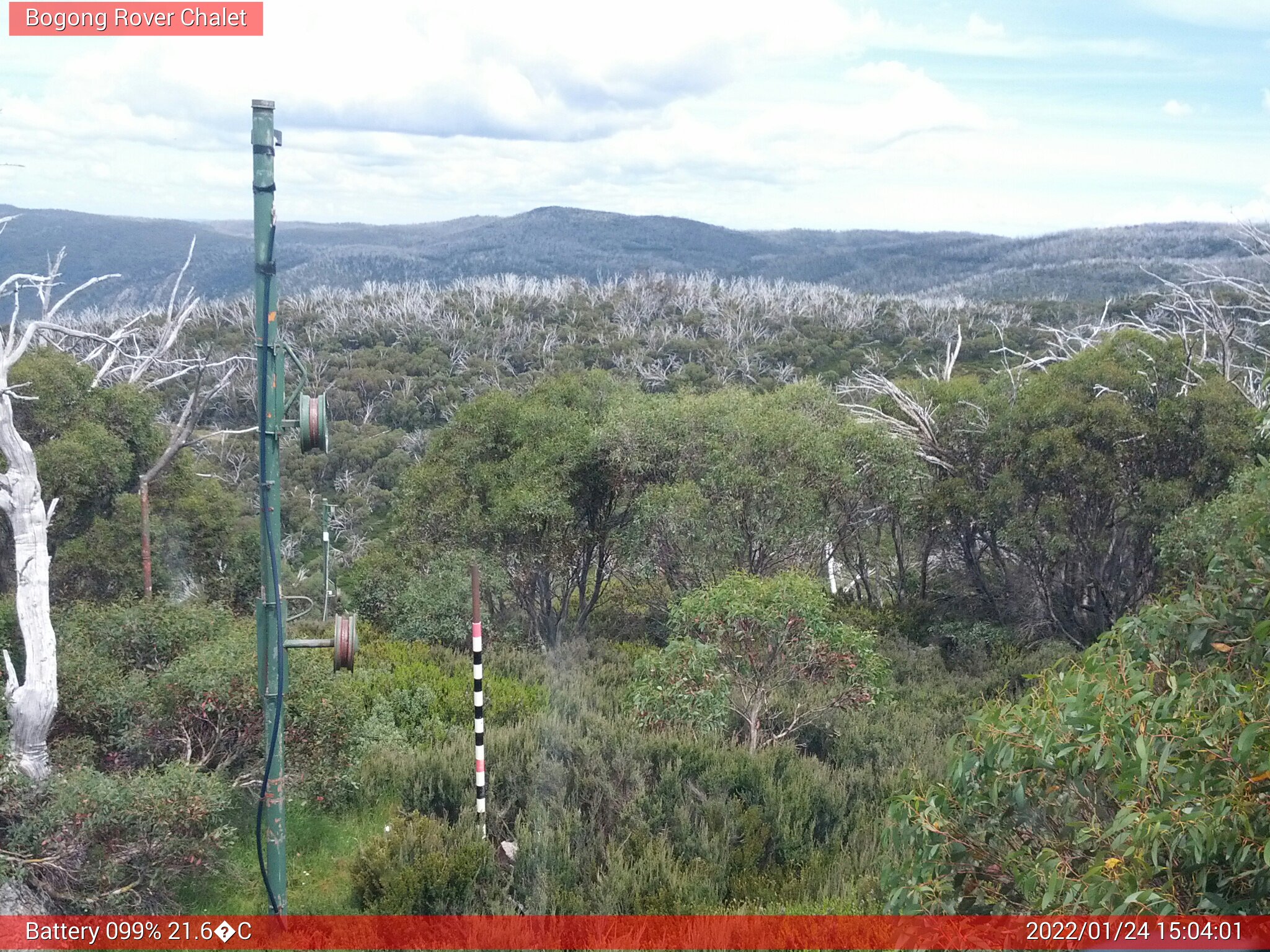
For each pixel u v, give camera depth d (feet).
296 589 78.07
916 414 59.77
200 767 22.95
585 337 271.69
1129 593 53.16
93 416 59.47
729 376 210.59
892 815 14.43
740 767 26.48
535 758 26.22
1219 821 10.61
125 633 28.37
